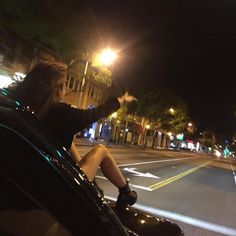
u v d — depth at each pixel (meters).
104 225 1.64
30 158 1.42
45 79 2.60
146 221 2.65
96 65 29.45
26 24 15.22
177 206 13.22
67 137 2.65
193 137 155.75
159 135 92.94
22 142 1.41
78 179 1.60
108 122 56.81
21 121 1.46
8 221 1.35
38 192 1.43
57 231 1.47
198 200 15.68
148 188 16.22
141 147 67.19
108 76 35.66
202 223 11.26
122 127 64.31
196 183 22.80
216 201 16.55
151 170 25.42
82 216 1.56
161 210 12.08
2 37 21.00
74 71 35.88
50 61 2.79
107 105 2.75
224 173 41.09
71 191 1.53
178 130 93.44
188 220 11.32
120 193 2.92
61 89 2.73
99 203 1.67
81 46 18.92
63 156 1.61
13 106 1.50
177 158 55.38
